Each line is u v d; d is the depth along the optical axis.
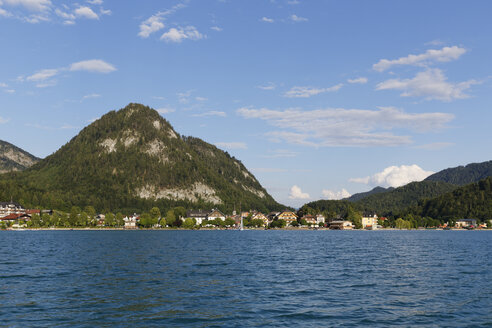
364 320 31.77
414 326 30.27
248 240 160.50
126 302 37.41
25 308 34.88
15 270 59.62
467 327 30.11
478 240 177.38
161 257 80.75
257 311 34.44
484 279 53.47
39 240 147.38
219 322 30.89
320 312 34.25
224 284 47.94
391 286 47.47
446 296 41.41
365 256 88.75
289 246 122.69
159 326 29.67
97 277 52.59
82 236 186.88
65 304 36.44
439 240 175.75
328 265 69.69
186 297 39.94
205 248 109.19
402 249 113.00
